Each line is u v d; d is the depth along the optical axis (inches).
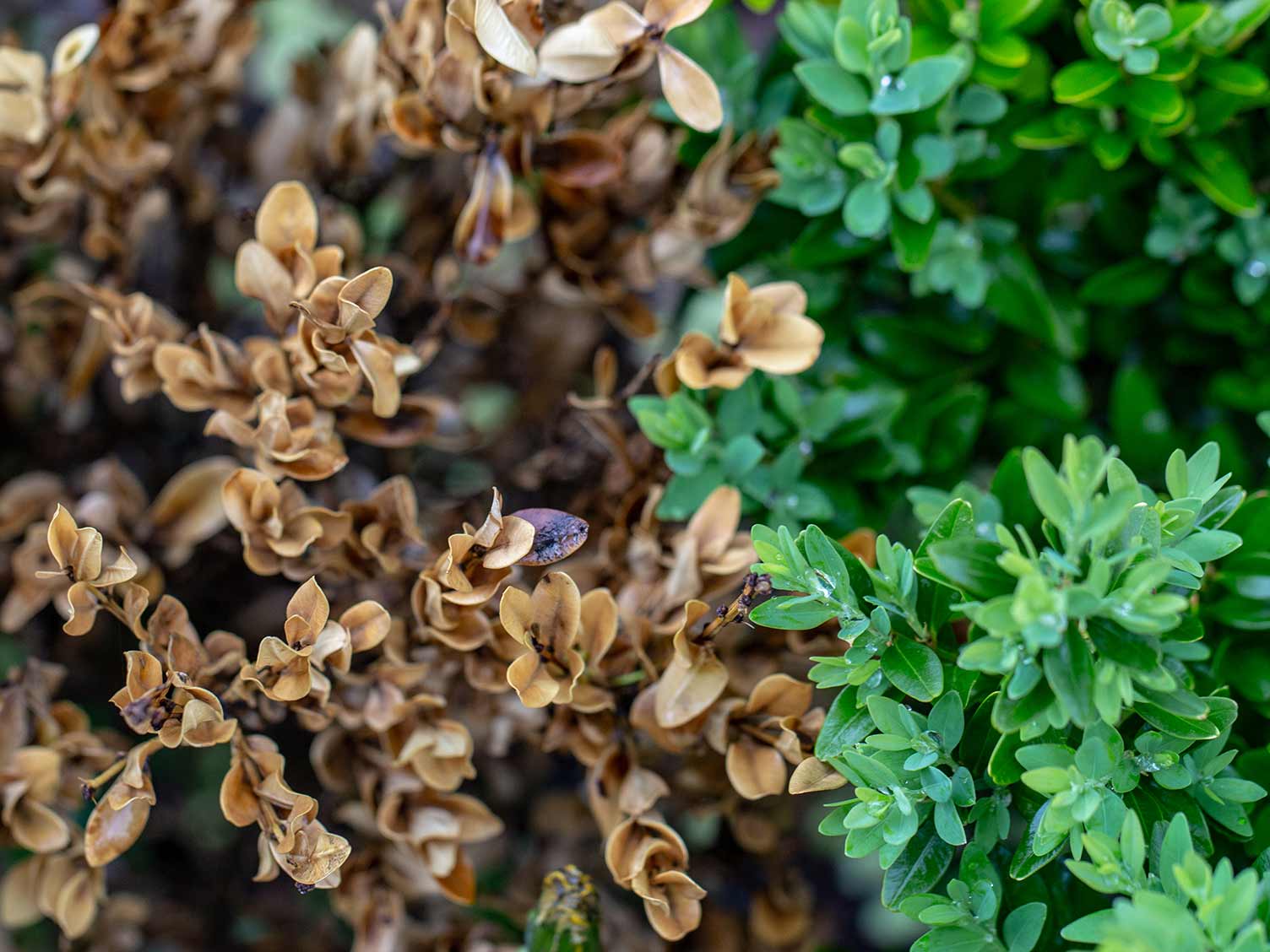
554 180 18.5
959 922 15.9
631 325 19.6
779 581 16.0
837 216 19.2
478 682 17.6
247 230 20.9
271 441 17.2
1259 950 14.4
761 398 18.8
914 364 19.6
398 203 21.2
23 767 17.7
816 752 16.1
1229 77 18.2
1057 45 19.1
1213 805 16.0
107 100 19.2
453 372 22.0
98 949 20.1
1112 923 14.7
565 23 18.0
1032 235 19.6
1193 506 15.6
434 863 17.7
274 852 16.3
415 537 17.7
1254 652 17.2
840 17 17.7
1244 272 19.0
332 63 20.2
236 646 17.3
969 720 16.3
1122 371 19.3
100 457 21.4
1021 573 14.9
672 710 16.9
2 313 20.9
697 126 17.1
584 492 19.6
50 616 20.9
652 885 16.9
